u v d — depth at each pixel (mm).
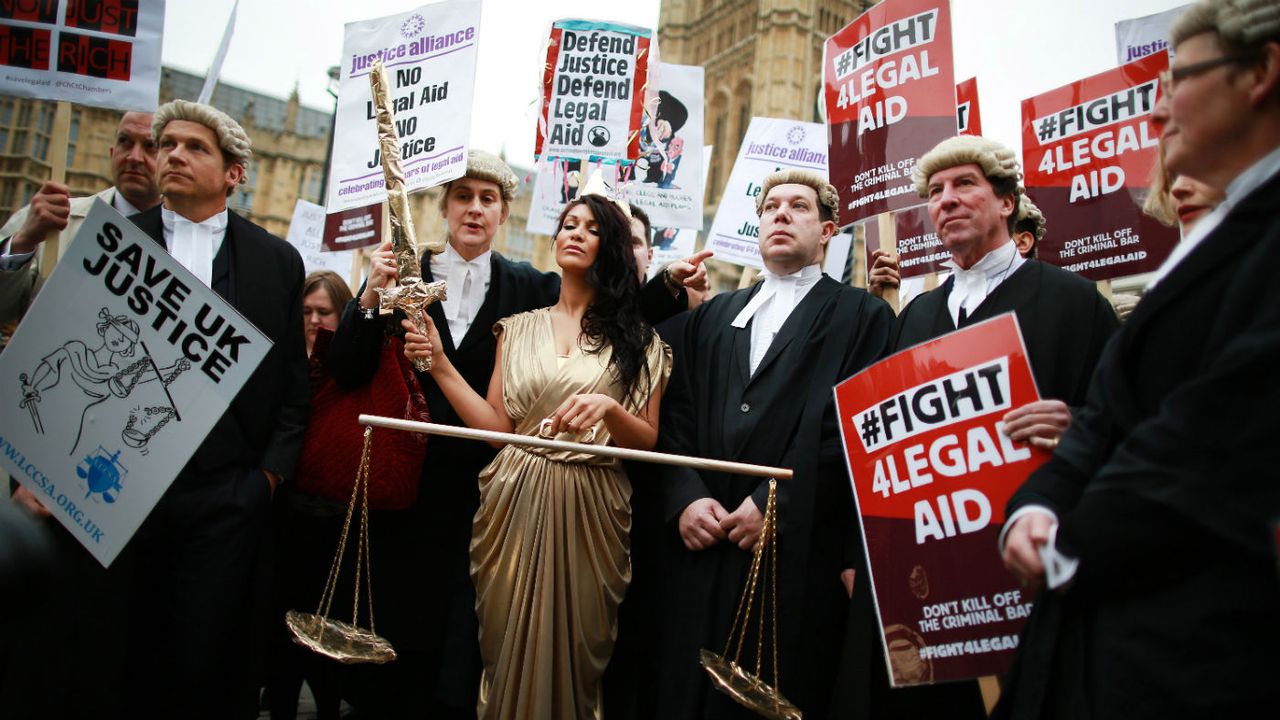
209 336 2709
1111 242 3496
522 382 2879
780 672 2666
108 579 2703
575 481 2768
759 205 3275
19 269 3285
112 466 2674
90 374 2729
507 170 3512
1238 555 1338
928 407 2219
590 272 3029
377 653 2482
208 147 2971
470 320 3422
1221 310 1457
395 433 3004
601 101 4176
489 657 2713
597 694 2787
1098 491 1489
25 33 3426
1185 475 1366
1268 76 1513
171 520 2783
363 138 3701
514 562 2711
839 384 2426
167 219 3020
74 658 2646
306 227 7270
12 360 2746
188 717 2721
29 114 25906
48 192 3318
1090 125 3600
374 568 3068
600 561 2779
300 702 4262
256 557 2938
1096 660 1505
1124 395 1620
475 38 3500
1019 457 2070
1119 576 1461
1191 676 1345
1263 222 1466
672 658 2795
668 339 3262
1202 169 1631
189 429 2676
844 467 2842
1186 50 1610
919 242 4117
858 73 3670
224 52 4121
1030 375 2100
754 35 49438
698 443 3035
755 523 2748
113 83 3445
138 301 2744
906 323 2846
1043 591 1678
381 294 2834
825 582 2760
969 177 2686
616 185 4145
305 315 4039
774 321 3102
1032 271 2650
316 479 3049
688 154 5113
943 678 2080
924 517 2178
